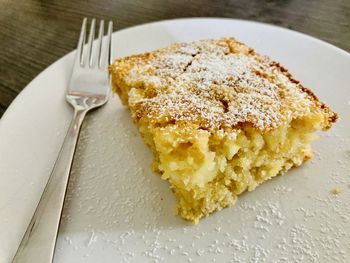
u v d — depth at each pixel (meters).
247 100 0.14
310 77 0.17
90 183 0.14
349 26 0.22
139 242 0.13
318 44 0.18
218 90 0.14
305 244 0.12
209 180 0.14
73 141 0.15
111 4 0.25
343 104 0.16
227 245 0.12
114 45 0.19
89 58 0.18
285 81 0.15
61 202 0.13
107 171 0.15
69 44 0.22
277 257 0.12
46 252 0.11
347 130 0.15
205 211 0.13
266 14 0.23
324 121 0.14
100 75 0.18
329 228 0.13
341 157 0.15
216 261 0.12
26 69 0.20
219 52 0.16
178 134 0.13
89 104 0.17
